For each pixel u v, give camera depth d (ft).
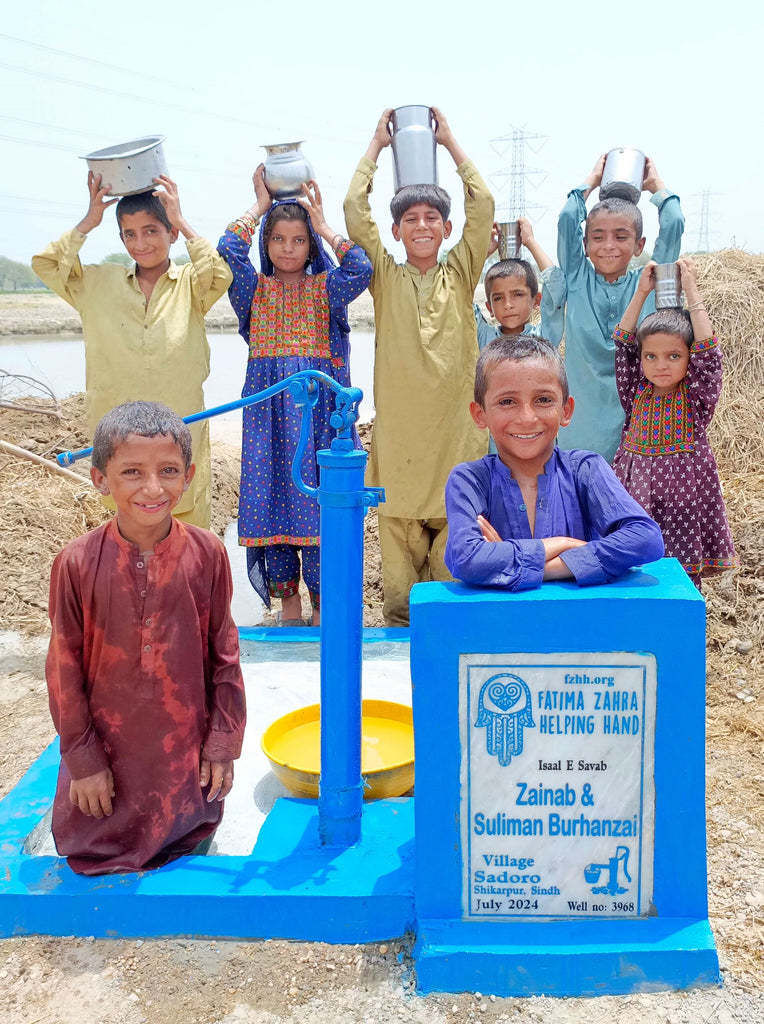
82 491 22.49
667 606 7.07
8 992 7.43
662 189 16.05
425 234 14.07
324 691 8.39
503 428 8.09
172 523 8.21
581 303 15.28
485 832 7.45
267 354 14.40
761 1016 6.94
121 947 7.89
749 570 15.97
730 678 13.42
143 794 8.34
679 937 7.30
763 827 9.53
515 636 7.16
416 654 7.23
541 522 8.34
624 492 8.16
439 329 14.20
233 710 8.60
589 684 7.22
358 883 8.04
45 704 13.25
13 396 35.19
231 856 8.56
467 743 7.33
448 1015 7.08
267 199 14.70
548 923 7.50
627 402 13.87
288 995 7.32
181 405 13.87
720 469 19.34
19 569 18.13
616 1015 7.01
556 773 7.35
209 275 13.85
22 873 8.35
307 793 9.67
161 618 8.08
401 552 15.02
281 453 14.56
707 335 12.73
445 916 7.58
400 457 14.46
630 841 7.41
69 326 119.55
